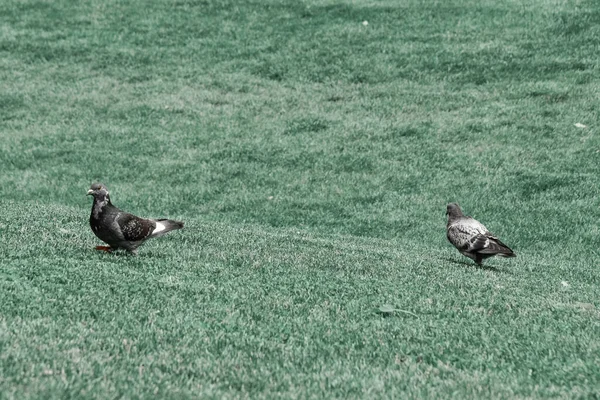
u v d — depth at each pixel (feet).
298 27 100.07
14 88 87.56
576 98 76.64
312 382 17.12
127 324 20.57
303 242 41.55
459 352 20.45
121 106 82.69
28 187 64.64
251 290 25.89
